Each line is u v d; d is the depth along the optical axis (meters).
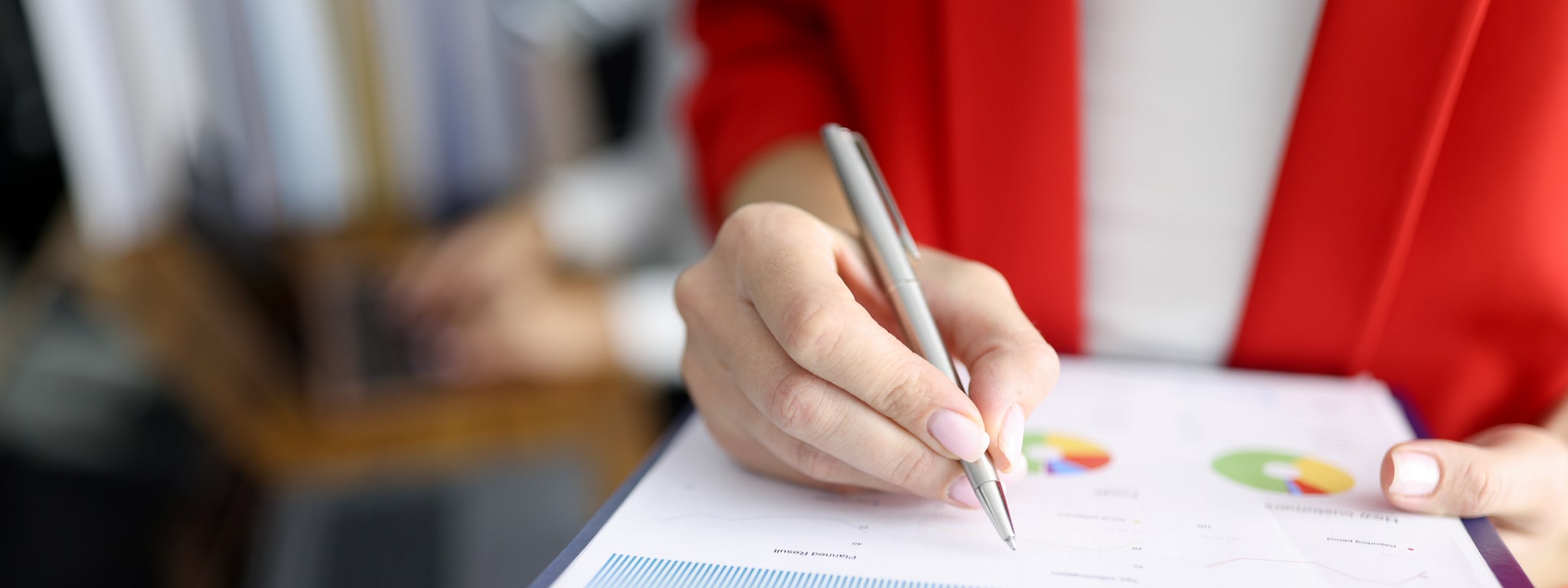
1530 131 0.38
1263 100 0.42
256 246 0.96
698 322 0.36
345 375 0.88
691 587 0.29
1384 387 0.44
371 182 1.04
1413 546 0.31
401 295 0.96
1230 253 0.45
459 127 1.07
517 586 0.74
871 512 0.34
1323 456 0.38
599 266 1.11
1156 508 0.34
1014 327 0.35
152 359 0.97
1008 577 0.29
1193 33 0.42
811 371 0.32
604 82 1.23
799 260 0.33
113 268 0.95
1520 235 0.39
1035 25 0.44
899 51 0.50
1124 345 0.50
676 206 1.17
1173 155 0.45
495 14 1.06
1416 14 0.37
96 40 0.93
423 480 0.84
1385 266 0.42
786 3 0.61
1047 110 0.45
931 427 0.30
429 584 0.74
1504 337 0.42
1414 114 0.39
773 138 0.53
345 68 1.00
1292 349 0.45
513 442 0.88
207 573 0.84
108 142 0.95
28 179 0.95
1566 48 0.36
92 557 0.99
